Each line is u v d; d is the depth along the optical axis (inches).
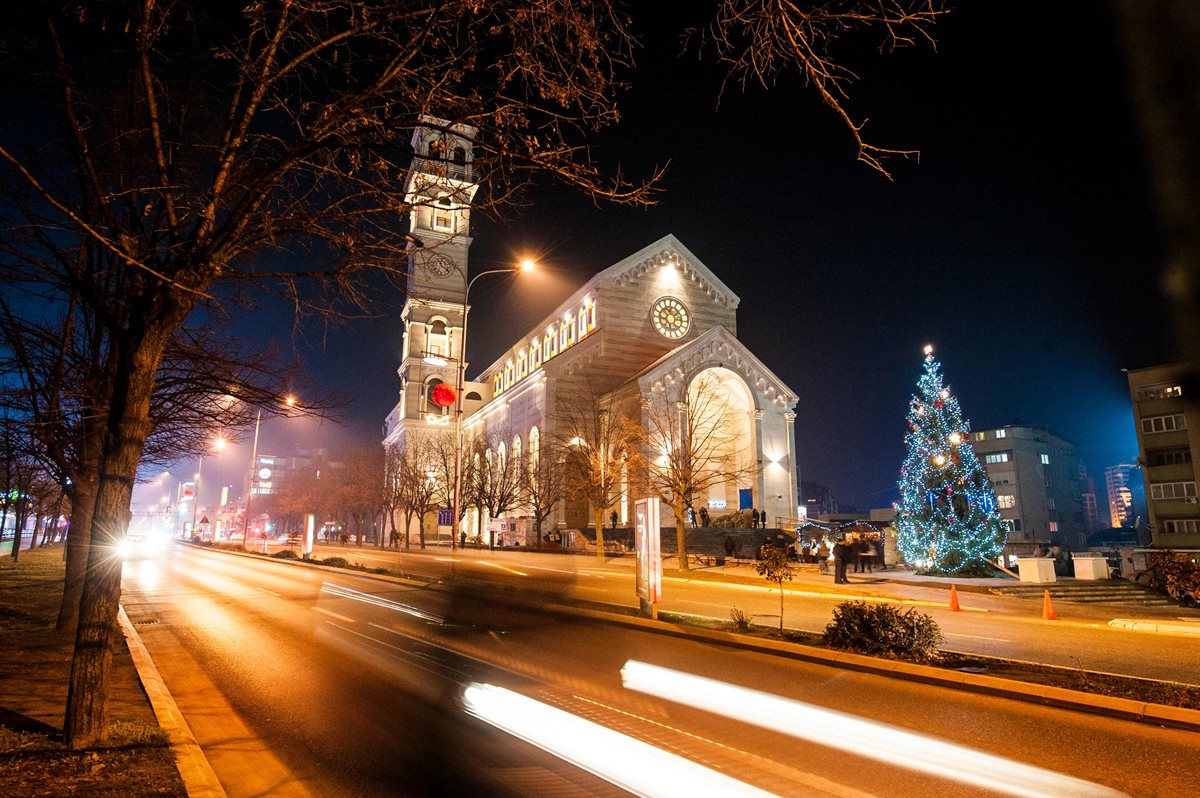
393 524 2711.6
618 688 383.2
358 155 277.9
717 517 2078.0
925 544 1268.5
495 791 238.1
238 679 410.3
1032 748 291.6
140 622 652.1
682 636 567.5
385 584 1038.4
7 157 204.1
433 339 3034.0
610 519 1968.5
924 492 1273.4
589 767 261.1
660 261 2349.9
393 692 377.1
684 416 1724.9
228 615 695.7
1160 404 1866.4
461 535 2204.7
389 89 259.8
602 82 248.1
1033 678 402.0
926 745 293.0
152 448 597.9
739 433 2113.7
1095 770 265.4
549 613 627.2
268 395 399.2
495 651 494.6
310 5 239.5
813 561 1443.2
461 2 233.8
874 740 298.8
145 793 219.5
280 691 380.8
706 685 393.4
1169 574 642.8
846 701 366.6
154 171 344.5
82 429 455.2
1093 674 416.5
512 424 2464.3
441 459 2652.6
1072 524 3159.5
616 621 626.8
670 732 304.7
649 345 2284.7
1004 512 3034.0
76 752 254.8
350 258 291.0
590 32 236.1
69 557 536.7
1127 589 1029.8
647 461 1594.5
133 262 221.8
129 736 274.2
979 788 244.7
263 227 276.1
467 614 599.5
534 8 231.1
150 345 274.1
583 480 1739.7
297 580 1120.8
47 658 433.7
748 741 293.6
